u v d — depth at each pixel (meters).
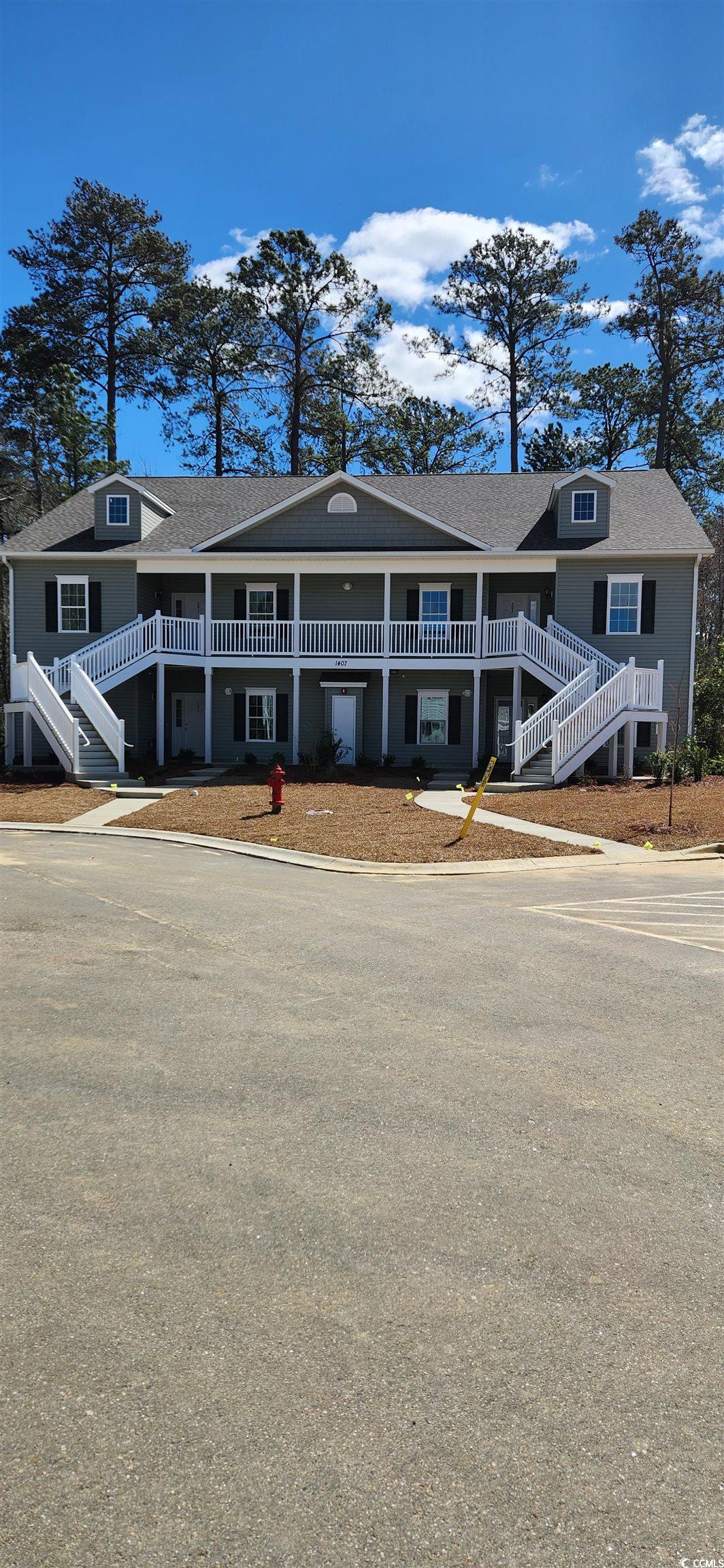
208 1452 2.55
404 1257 3.48
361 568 26.17
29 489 48.06
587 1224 3.73
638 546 25.09
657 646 25.45
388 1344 3.00
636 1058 5.55
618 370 45.16
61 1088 5.09
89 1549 2.26
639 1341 3.02
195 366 46.00
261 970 7.42
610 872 12.64
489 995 6.76
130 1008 6.45
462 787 22.55
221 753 28.48
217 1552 2.26
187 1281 3.34
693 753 21.44
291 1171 4.15
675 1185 4.05
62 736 23.66
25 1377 2.85
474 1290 3.29
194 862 13.76
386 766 26.16
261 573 27.28
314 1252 3.52
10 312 44.81
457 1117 4.73
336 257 44.03
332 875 12.83
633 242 41.34
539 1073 5.31
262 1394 2.78
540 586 27.53
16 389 45.78
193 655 26.61
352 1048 5.69
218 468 48.47
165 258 44.84
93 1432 2.63
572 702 22.09
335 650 27.02
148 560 27.05
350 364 45.59
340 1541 2.29
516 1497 2.42
